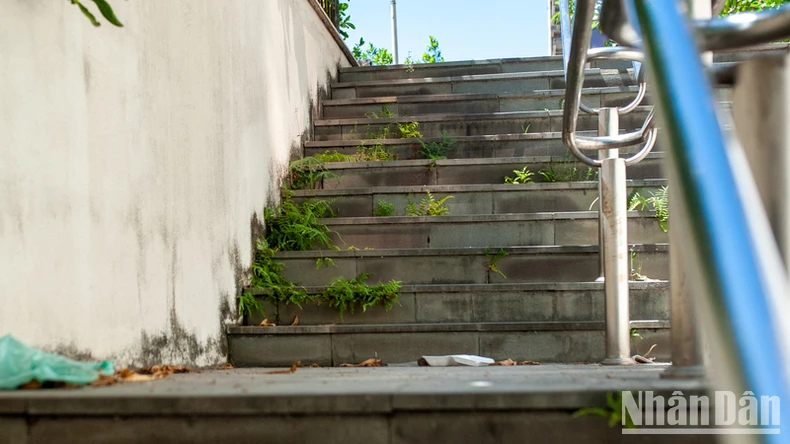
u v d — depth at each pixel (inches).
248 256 128.0
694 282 20.1
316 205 148.0
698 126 21.9
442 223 139.1
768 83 35.5
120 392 50.6
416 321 120.7
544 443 45.5
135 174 85.0
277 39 155.6
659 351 110.5
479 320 119.3
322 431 46.8
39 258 65.5
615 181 88.4
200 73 107.8
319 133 186.2
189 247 100.7
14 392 52.1
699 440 43.9
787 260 34.1
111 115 80.0
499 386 48.4
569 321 117.1
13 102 63.0
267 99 145.5
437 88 203.3
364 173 160.7
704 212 20.4
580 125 173.6
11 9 63.4
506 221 137.7
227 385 57.5
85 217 73.6
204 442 47.4
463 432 46.1
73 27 72.9
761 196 35.1
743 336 18.4
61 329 68.4
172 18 97.8
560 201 145.7
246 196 128.8
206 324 106.2
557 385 48.2
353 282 125.1
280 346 113.9
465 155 168.6
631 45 54.0
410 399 46.2
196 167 104.7
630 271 124.3
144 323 85.9
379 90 207.9
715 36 35.2
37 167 65.9
